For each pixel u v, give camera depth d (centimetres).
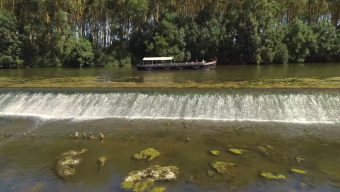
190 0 8150
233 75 4494
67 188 1644
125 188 1619
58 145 2264
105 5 8419
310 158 1955
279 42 7362
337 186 1611
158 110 2911
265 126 2577
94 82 3978
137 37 8394
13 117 2983
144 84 3681
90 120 2845
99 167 1875
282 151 2069
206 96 2892
